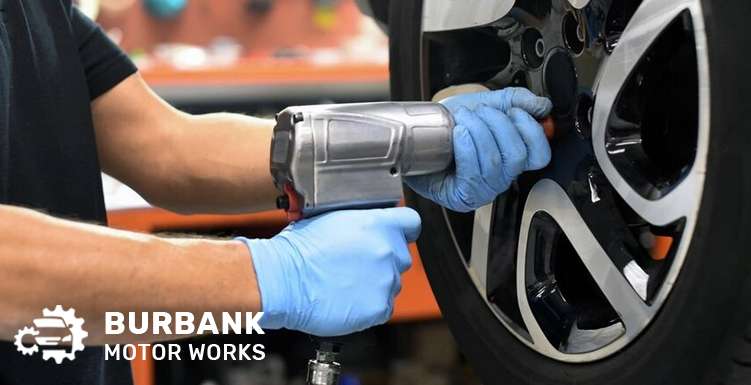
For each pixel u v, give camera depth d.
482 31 0.86
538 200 0.84
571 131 0.80
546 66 0.81
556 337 0.81
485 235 0.87
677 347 0.65
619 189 0.73
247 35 3.40
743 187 0.59
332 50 3.35
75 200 1.09
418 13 0.89
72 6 1.17
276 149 0.73
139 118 1.21
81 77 1.12
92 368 1.08
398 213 0.79
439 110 0.78
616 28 0.74
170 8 3.25
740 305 0.60
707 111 0.62
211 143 1.19
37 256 0.74
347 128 0.73
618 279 0.74
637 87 0.73
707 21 0.62
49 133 1.07
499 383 0.86
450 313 0.92
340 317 0.77
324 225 0.77
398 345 2.57
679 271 0.65
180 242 0.79
